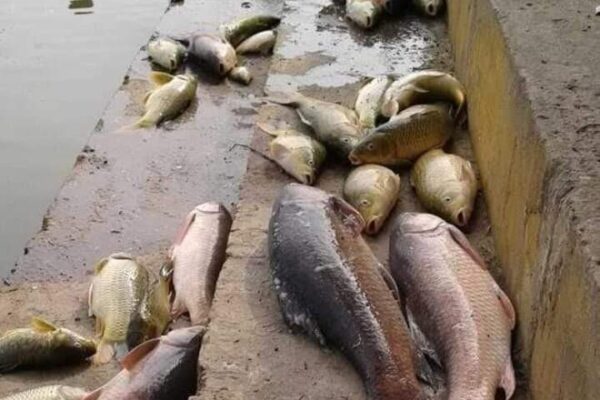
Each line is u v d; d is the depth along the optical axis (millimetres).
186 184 3123
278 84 3330
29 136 3867
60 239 2854
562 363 1739
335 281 2051
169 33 4168
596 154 1930
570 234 1760
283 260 2150
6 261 3148
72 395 2154
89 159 3238
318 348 2064
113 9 4910
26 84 4219
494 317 2037
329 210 2240
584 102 2117
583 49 2361
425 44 3627
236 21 4039
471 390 1904
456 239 2197
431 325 2059
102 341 2365
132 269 2482
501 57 2451
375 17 3709
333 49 3592
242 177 3037
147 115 3453
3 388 2260
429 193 2549
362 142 2713
